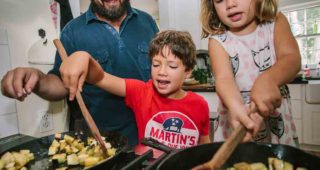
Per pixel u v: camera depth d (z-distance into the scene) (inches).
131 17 42.0
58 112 45.4
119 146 26.9
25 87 22.3
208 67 100.7
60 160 26.8
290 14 118.6
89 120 22.5
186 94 34.9
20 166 25.4
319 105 94.6
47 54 44.4
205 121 35.1
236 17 28.4
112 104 38.0
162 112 33.3
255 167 17.8
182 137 33.1
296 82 97.1
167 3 105.7
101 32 39.4
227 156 14.4
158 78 32.3
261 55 31.2
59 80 29.4
